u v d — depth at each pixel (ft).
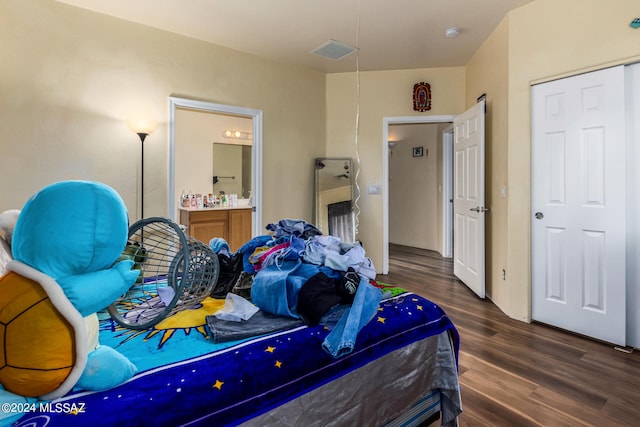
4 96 7.94
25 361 2.22
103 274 2.61
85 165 8.94
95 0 8.50
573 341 7.54
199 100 10.73
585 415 5.04
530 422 4.90
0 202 7.97
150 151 9.91
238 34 10.38
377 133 13.71
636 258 7.17
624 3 7.03
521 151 8.79
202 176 16.25
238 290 4.70
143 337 3.52
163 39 10.03
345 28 9.99
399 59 12.43
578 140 7.79
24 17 8.09
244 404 2.76
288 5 8.75
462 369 6.37
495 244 10.07
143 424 2.33
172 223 3.67
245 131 17.47
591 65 7.49
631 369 6.32
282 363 3.13
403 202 21.35
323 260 4.54
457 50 11.59
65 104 8.64
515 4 8.65
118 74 9.34
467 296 10.84
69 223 2.39
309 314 3.77
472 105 12.17
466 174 11.66
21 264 2.34
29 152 8.25
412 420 4.33
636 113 7.09
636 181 7.14
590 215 7.63
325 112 14.02
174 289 4.04
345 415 3.48
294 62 12.69
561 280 8.18
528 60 8.61
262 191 12.26
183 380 2.72
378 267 13.88
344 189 13.75
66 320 2.32
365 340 3.75
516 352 7.04
